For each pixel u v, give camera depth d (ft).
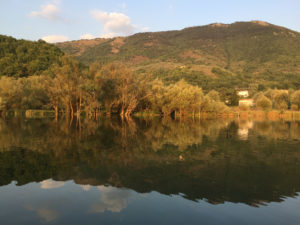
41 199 41.75
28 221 34.27
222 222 34.35
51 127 156.87
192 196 43.45
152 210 37.73
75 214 36.35
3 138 107.76
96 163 64.95
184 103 274.36
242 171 59.26
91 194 43.96
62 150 82.48
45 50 590.96
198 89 292.81
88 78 262.26
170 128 161.38
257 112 333.62
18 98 274.16
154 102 293.43
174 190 46.01
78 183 49.73
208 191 46.03
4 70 444.96
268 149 88.43
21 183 49.44
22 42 617.21
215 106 307.37
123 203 40.29
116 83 274.57
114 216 35.65
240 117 291.17
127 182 50.47
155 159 70.49
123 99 277.85
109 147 88.94
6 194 43.88
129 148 87.35
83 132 133.39
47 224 33.37
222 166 63.62
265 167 63.16
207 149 87.45
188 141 105.70
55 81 251.39
